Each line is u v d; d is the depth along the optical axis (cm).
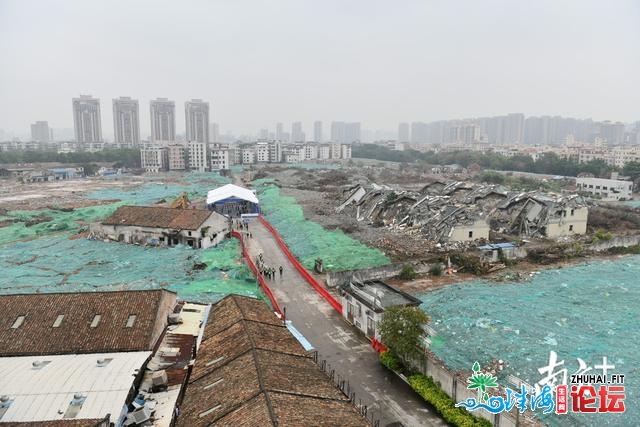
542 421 2488
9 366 2508
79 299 3081
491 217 7394
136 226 6412
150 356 2683
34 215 8481
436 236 6400
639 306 4225
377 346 3294
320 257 5562
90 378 2361
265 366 2386
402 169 18450
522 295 4500
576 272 5297
